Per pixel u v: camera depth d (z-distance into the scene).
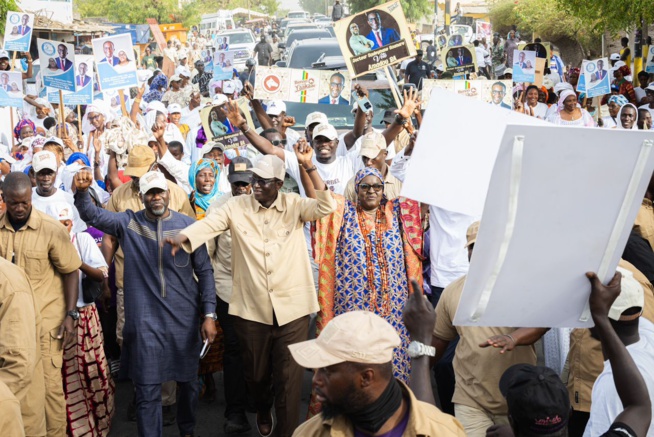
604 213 2.66
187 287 5.37
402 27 8.04
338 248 5.43
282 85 8.95
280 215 5.36
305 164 5.39
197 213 6.89
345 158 7.05
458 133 3.30
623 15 16.14
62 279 5.30
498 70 28.30
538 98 14.82
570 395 4.39
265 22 63.56
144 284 5.33
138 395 5.33
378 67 8.09
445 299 4.41
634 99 15.90
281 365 5.32
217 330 6.43
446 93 3.30
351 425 2.72
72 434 5.49
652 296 4.52
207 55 19.88
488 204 2.59
